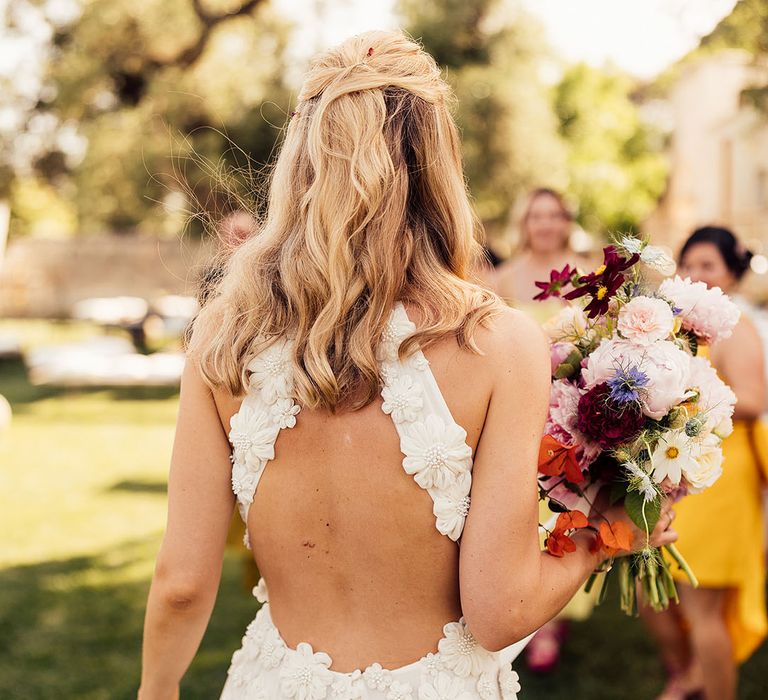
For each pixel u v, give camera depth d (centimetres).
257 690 134
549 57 1939
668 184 3091
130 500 638
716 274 315
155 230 2214
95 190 1634
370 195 122
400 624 128
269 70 1585
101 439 877
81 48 1648
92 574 480
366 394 124
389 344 124
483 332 124
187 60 1628
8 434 905
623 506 151
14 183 1862
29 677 355
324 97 128
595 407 145
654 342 150
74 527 570
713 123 2041
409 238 125
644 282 168
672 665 321
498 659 136
